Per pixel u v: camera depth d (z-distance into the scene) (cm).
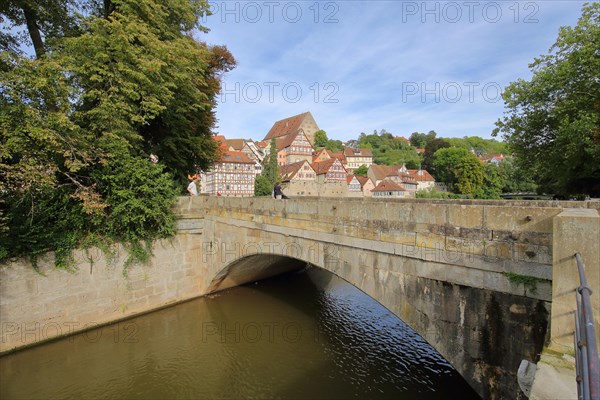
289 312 1490
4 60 936
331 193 6241
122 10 1317
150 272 1430
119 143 1283
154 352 1142
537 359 541
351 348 1175
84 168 1237
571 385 330
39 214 1142
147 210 1315
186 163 1942
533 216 541
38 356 1103
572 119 1648
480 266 604
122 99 1272
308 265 2280
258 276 1912
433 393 923
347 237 868
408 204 720
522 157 2095
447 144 8669
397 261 750
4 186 1009
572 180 1980
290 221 1078
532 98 1870
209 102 2042
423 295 699
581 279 309
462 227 629
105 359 1098
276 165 6144
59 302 1179
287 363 1082
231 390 947
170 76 1455
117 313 1332
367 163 9294
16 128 950
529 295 545
